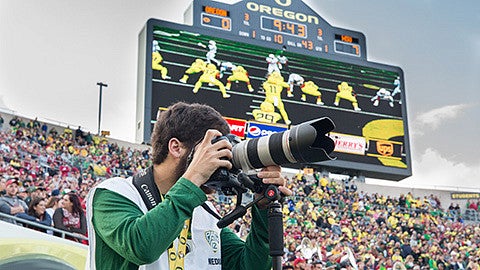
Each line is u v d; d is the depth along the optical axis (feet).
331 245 59.93
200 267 7.00
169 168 7.01
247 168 6.89
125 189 6.82
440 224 83.76
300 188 76.18
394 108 76.02
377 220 77.41
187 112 7.09
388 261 56.29
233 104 67.87
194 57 67.62
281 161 6.77
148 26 66.49
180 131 6.99
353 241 68.28
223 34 70.03
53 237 11.98
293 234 61.31
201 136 7.00
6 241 10.80
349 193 79.77
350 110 73.61
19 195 31.53
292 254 48.60
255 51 70.95
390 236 71.36
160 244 6.15
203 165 6.55
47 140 69.77
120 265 6.57
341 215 76.89
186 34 68.08
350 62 75.51
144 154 74.74
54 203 26.08
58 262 11.35
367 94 75.15
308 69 73.10
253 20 72.28
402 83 77.30
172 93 65.46
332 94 73.31
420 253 65.92
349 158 72.13
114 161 71.72
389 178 74.79
